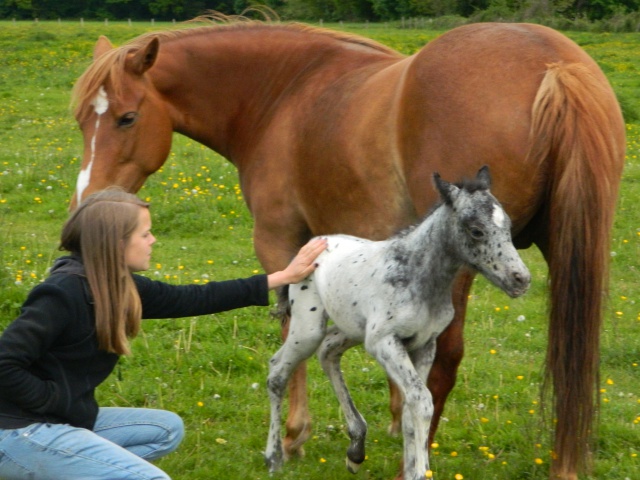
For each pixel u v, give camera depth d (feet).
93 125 16.21
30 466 9.95
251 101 17.03
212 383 18.11
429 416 11.61
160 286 11.50
